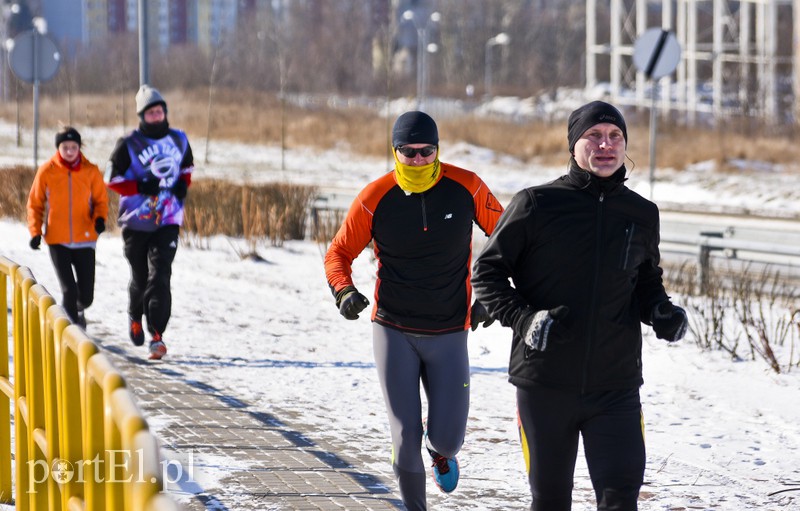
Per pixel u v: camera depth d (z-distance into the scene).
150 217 19.22
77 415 8.34
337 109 129.12
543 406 9.26
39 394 10.14
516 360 9.41
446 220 10.97
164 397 16.88
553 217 9.20
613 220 9.20
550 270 9.23
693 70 103.31
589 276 9.15
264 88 194.88
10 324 22.44
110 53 189.50
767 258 34.22
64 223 19.77
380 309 11.21
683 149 76.94
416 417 10.95
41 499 10.16
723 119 90.25
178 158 19.23
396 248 11.01
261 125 108.69
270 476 12.79
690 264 32.69
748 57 97.06
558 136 93.00
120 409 6.20
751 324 20.44
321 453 13.95
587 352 9.12
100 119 114.31
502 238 9.34
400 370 11.06
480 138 94.31
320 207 39.22
